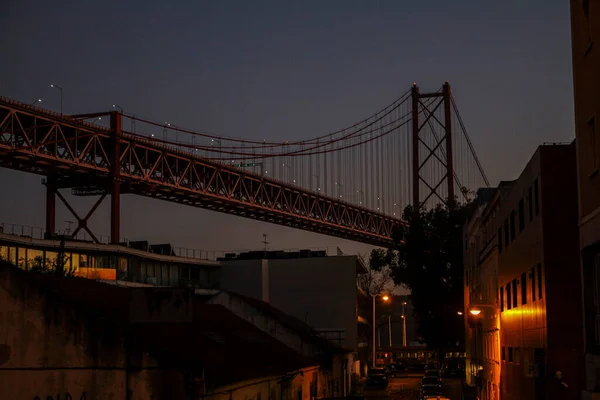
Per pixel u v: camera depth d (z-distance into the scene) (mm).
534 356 26344
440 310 73312
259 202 104812
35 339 17266
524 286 29391
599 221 17688
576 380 23766
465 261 61094
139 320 18953
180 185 92375
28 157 72875
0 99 69250
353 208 119000
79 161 78938
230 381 21094
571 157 24891
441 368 73000
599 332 18250
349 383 55031
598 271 18203
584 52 18906
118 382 18156
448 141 112312
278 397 28750
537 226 25906
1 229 49156
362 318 81188
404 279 76938
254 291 70438
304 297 70500
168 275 66438
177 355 19141
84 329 17812
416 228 76312
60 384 17375
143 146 86625
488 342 42906
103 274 57312
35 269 39719
